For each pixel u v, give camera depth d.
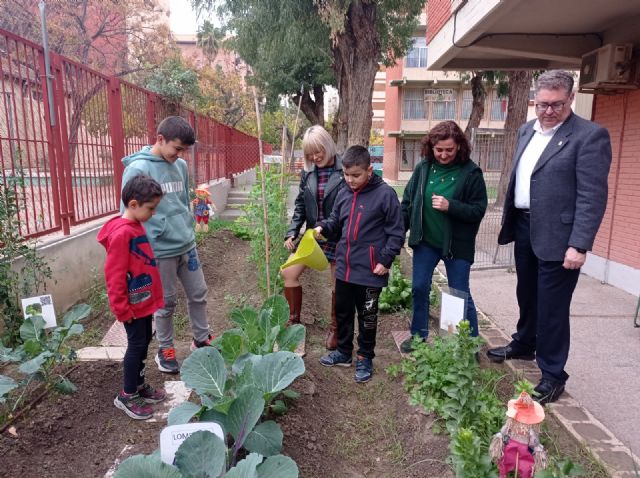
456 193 3.67
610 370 3.93
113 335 4.54
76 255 5.52
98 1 21.42
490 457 2.35
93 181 6.27
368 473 2.88
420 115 31.44
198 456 2.15
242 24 11.09
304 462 2.76
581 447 2.88
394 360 4.21
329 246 4.34
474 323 3.90
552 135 3.37
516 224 3.81
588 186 3.09
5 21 18.41
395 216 3.59
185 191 3.80
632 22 5.22
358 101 8.70
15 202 4.67
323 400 3.53
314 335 4.88
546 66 7.28
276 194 6.35
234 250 9.10
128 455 2.83
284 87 19.91
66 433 3.00
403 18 13.41
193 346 4.12
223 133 15.56
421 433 3.06
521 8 4.93
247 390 2.48
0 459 2.68
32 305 3.61
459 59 7.44
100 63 23.28
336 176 4.19
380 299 5.36
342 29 7.68
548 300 3.31
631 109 5.89
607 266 6.38
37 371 3.25
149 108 8.28
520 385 2.45
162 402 3.40
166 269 3.61
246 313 3.54
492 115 30.62
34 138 4.91
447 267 3.91
